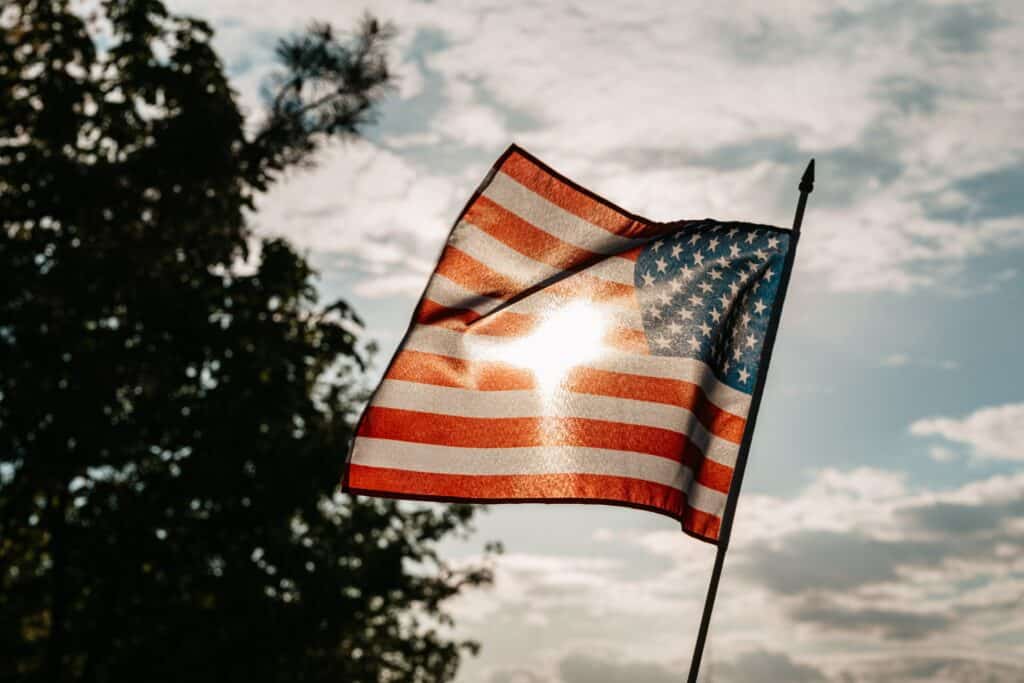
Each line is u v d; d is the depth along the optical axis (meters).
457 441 7.92
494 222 8.10
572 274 8.13
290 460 19.55
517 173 8.12
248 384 19.47
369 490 7.84
